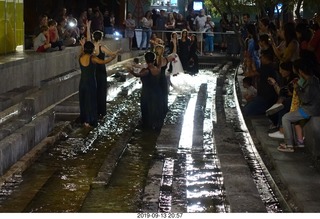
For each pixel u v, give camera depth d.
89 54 14.34
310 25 19.34
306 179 9.62
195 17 36.28
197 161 11.51
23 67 16.98
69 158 11.65
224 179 9.88
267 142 12.02
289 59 13.90
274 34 18.25
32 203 9.16
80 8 34.75
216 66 30.38
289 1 22.45
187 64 26.86
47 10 29.45
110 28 33.03
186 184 10.09
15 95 15.02
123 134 13.66
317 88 10.91
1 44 19.02
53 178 10.41
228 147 12.05
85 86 14.32
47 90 15.89
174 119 15.20
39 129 12.19
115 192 9.74
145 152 12.30
